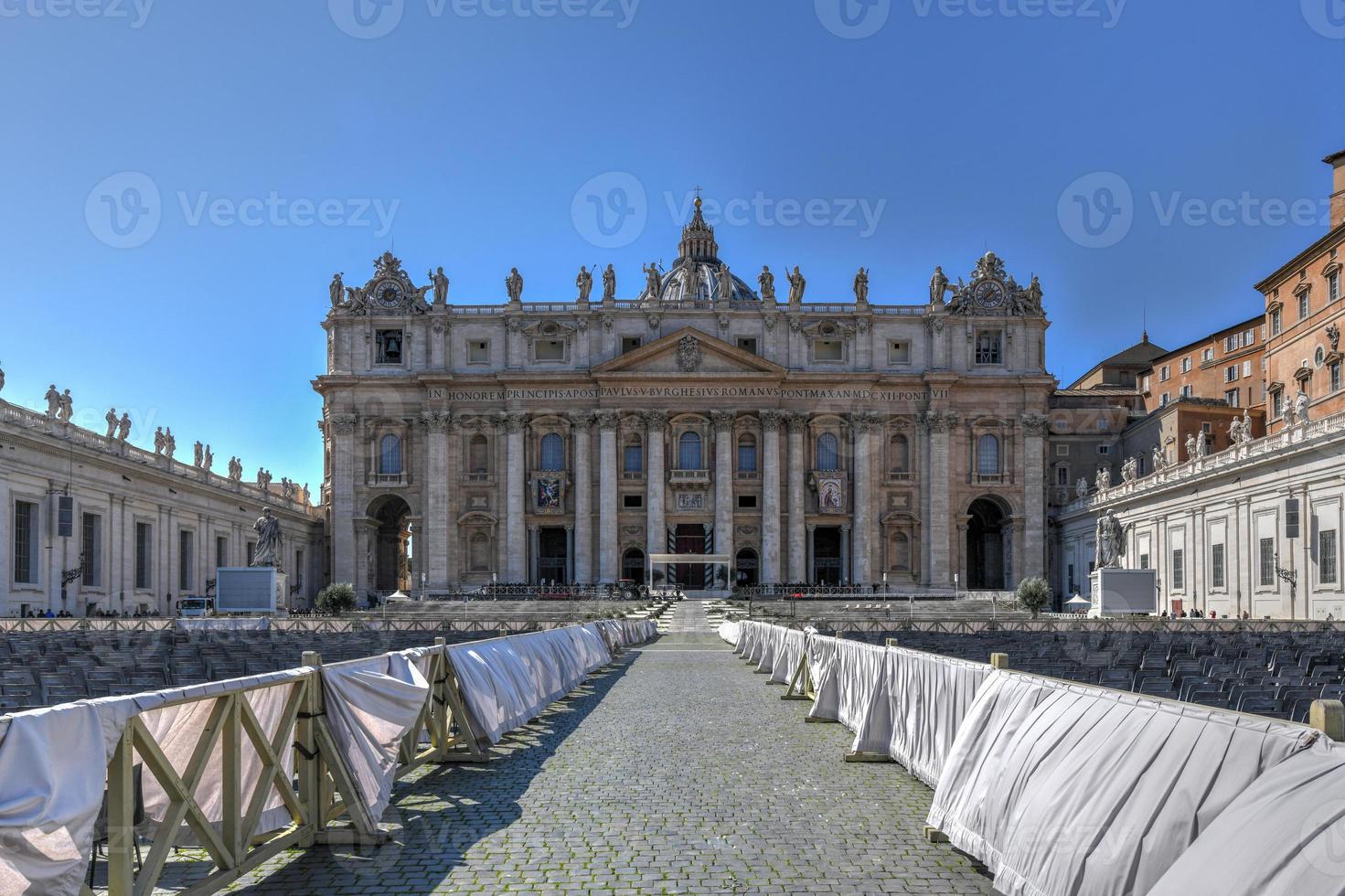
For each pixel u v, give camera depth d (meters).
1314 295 63.31
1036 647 26.78
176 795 8.21
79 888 6.96
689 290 120.75
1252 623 46.19
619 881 9.47
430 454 93.56
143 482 68.75
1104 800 7.55
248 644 27.89
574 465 94.19
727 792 13.20
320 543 103.69
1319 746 5.83
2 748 6.52
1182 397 84.31
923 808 12.27
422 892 9.20
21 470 55.16
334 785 11.34
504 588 87.75
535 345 95.75
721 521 92.44
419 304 96.31
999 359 96.88
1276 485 54.97
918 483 94.56
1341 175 60.09
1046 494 94.31
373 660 12.20
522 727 18.84
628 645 44.50
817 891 9.20
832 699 19.61
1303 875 5.32
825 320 95.69
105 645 29.44
